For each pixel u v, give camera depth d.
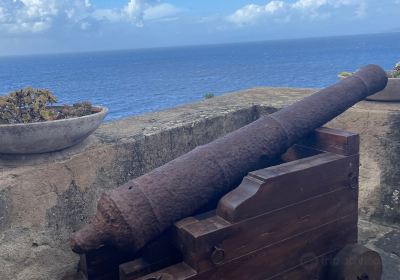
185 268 2.03
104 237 2.01
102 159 2.89
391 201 3.56
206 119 3.77
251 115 4.27
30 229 2.44
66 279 2.60
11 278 2.35
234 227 2.07
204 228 2.03
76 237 2.03
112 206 1.98
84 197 2.77
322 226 2.47
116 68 189.88
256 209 2.14
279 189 2.23
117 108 57.81
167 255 2.17
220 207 2.15
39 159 2.57
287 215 2.29
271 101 4.46
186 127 3.57
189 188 2.15
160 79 112.44
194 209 2.18
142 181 2.09
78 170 2.72
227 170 2.30
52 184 2.56
